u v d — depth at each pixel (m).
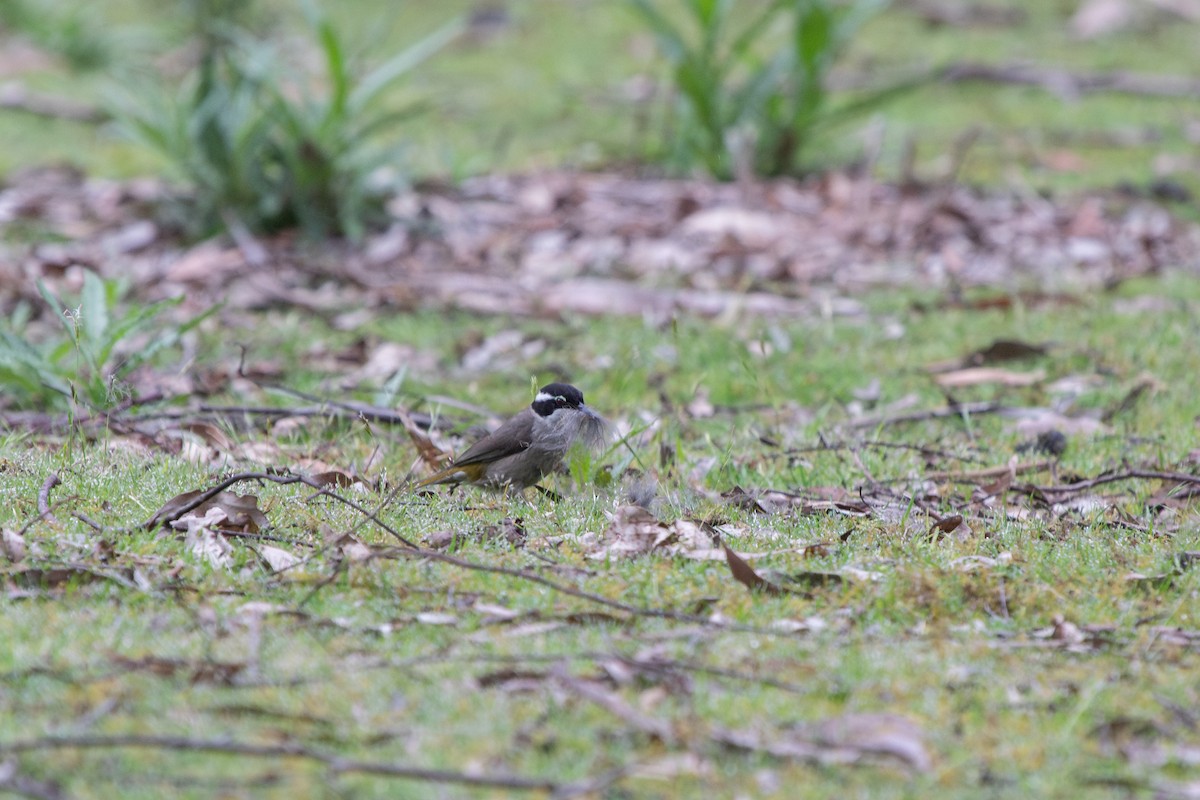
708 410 12.74
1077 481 10.71
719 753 6.18
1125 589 8.19
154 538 8.48
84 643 7.07
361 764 5.93
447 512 9.38
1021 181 19.91
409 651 7.16
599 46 25.77
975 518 9.55
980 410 12.51
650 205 18.95
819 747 6.20
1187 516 9.75
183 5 19.28
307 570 8.19
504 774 5.98
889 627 7.65
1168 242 17.81
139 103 20.06
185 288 16.03
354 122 20.80
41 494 8.94
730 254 17.05
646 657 7.08
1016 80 24.05
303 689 6.69
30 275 15.78
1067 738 6.38
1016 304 15.18
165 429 11.39
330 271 16.61
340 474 10.02
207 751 6.03
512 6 27.50
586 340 14.82
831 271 16.94
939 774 6.04
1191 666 7.18
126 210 18.44
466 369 14.06
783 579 8.20
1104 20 26.55
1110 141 21.61
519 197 19.20
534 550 8.66
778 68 20.03
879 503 9.99
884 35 26.09
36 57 24.33
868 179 18.97
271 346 14.41
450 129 22.02
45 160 20.38
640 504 9.66
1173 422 12.19
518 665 6.98
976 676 7.00
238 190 17.89
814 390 13.35
